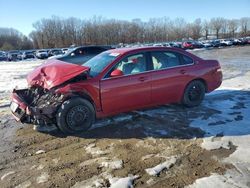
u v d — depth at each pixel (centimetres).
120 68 553
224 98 730
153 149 443
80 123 520
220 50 3775
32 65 2631
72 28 7806
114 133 514
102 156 427
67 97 507
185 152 429
